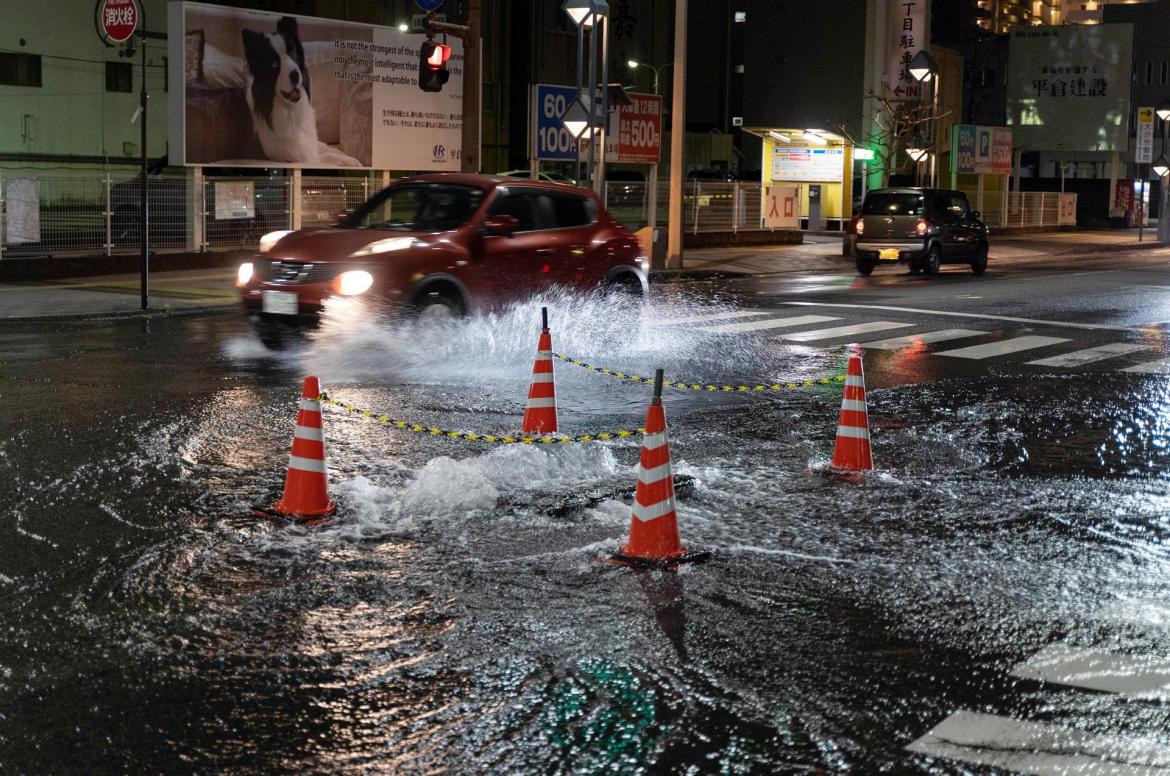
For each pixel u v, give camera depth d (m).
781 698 4.56
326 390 10.98
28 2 36.06
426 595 5.66
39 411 9.77
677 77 26.58
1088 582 6.04
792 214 37.25
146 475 7.79
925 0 49.81
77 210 21.55
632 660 4.91
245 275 13.11
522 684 4.66
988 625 5.39
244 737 4.20
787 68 54.84
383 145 27.52
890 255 26.72
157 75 39.41
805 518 7.15
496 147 47.97
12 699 4.47
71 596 5.56
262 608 5.46
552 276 14.16
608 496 7.36
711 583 5.91
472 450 8.75
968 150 48.91
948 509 7.42
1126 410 10.94
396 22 43.88
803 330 16.44
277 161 25.61
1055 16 130.50
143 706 4.43
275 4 40.50
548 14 48.75
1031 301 21.09
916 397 11.48
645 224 31.92
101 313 16.20
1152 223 70.62
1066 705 4.53
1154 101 85.56
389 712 4.41
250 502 7.20
